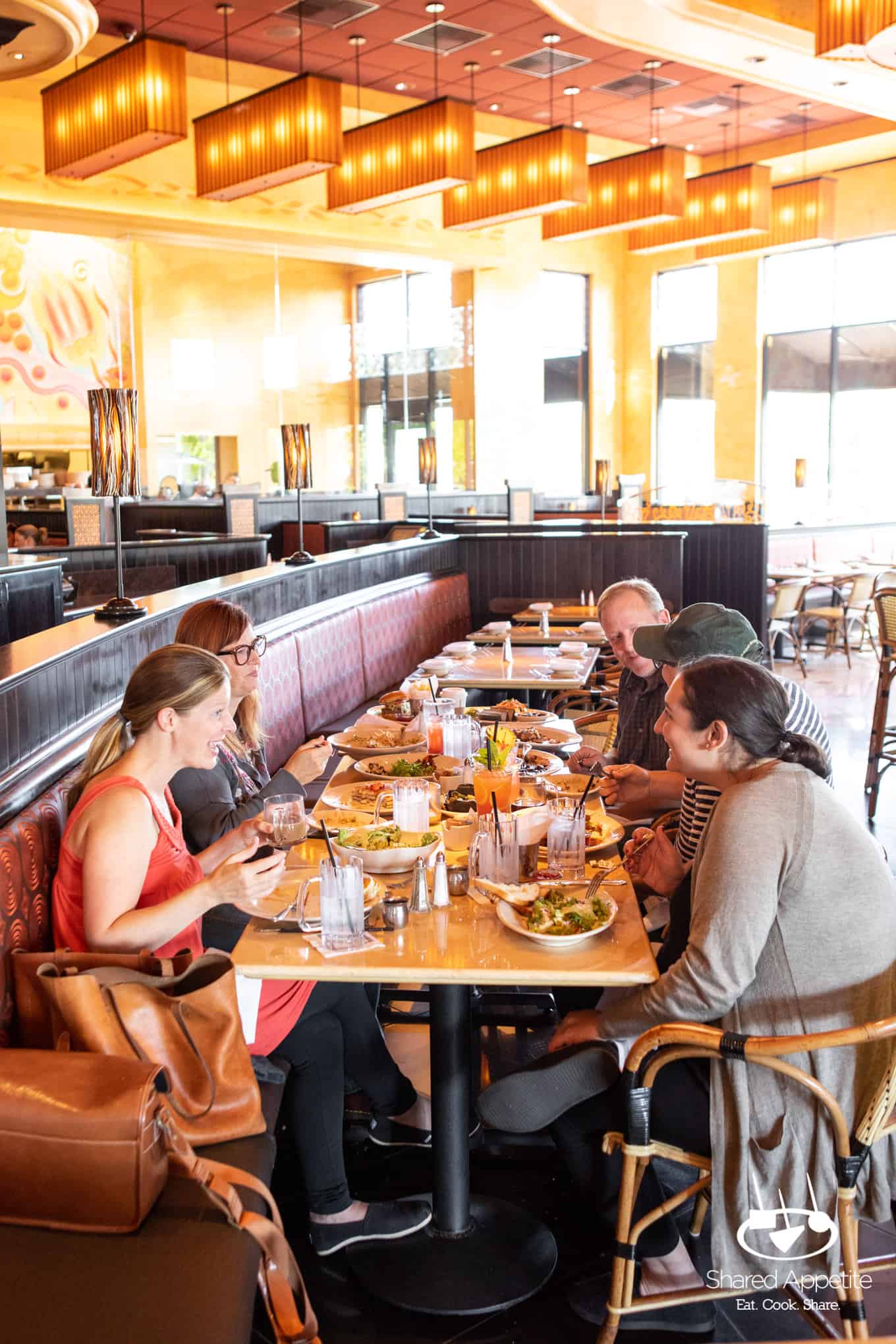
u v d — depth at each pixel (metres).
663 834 2.61
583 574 8.08
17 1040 1.88
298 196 13.04
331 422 15.81
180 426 14.51
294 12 8.80
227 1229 1.61
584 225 11.38
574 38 9.54
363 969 1.84
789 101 11.75
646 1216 1.89
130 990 1.74
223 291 14.66
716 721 1.95
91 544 9.94
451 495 14.62
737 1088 1.82
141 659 3.26
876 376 14.61
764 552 8.76
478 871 2.24
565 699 4.83
